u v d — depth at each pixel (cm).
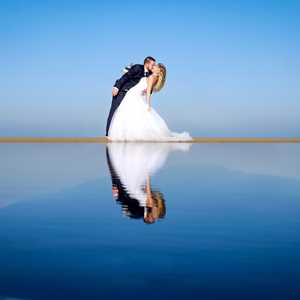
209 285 82
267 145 770
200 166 360
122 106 770
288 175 307
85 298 76
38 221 148
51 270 92
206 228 135
